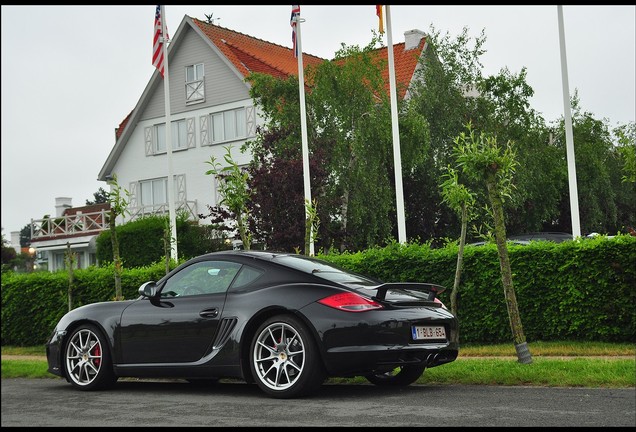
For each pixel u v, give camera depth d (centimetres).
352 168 2781
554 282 1212
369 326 720
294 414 645
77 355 875
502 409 629
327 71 2788
